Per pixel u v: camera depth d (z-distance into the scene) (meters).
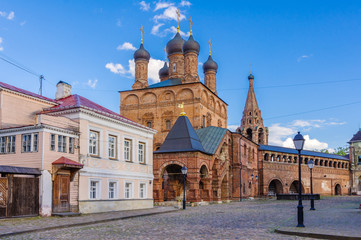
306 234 15.05
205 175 46.31
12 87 30.28
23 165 25.59
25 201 23.81
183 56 70.00
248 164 62.88
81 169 27.92
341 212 26.94
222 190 52.28
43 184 24.81
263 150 70.31
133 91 65.69
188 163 43.03
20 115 29.94
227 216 26.00
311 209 30.73
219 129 53.12
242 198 56.72
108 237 15.23
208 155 46.66
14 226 18.88
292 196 57.84
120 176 32.62
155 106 63.78
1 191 22.52
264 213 28.38
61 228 19.27
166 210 32.47
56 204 25.73
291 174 75.25
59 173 26.17
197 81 62.78
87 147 28.88
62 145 26.69
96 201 29.25
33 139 25.55
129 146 34.81
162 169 44.31
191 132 46.06
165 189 48.56
